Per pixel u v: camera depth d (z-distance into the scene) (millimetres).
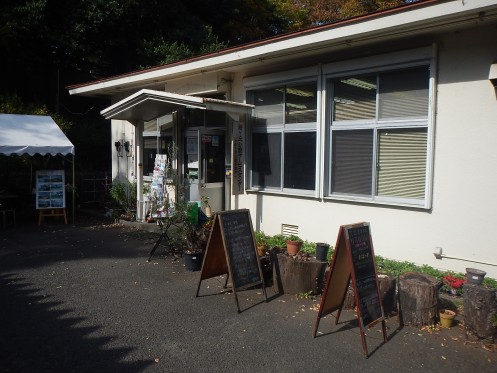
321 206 7477
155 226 9766
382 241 6676
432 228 6133
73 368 3736
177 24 17516
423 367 3822
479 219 5707
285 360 3916
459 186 5859
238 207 8844
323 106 7309
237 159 8281
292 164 7980
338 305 4590
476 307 4254
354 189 7098
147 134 11352
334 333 4477
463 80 5770
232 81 8969
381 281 4898
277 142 8250
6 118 10477
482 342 4250
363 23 5871
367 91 6875
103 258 7301
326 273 5531
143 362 3854
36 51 15984
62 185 10711
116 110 9039
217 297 5469
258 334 4434
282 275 5578
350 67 6898
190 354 4008
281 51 7043
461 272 5875
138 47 17031
